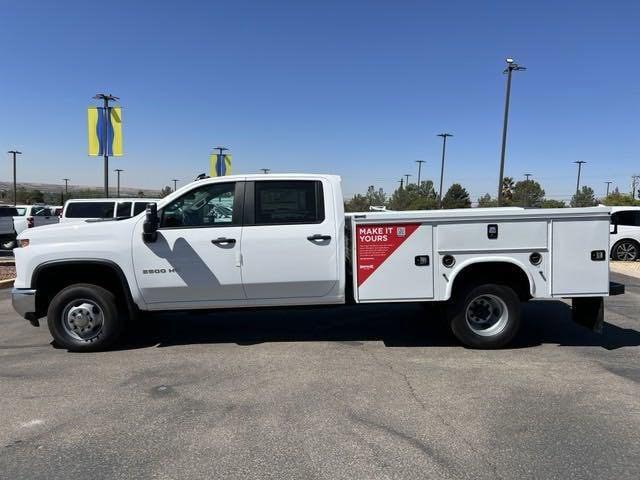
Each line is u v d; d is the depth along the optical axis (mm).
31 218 21297
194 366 5750
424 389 5012
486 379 5285
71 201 16250
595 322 6203
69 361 5969
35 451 3836
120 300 6426
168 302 6223
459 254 6082
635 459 3670
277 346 6520
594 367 5656
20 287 6156
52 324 6219
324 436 4027
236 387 5098
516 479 3414
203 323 7730
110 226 6109
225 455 3746
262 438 4000
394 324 7629
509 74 26766
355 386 5102
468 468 3549
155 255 6086
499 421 4289
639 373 5465
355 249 6086
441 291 6121
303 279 6180
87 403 4719
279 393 4930
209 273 6113
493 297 6234
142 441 3973
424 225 6059
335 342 6691
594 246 6055
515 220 6035
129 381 5285
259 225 6145
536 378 5309
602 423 4246
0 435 4098
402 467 3564
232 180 6195
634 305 9195
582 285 6078
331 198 6203
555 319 7930
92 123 23547
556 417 4363
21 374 5523
